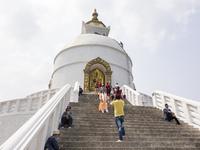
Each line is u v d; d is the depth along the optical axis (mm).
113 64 23719
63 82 22344
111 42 26891
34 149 3262
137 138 5148
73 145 4473
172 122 7254
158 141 4930
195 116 7062
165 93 9211
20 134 2646
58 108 5441
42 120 3520
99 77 22953
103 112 8141
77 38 27281
